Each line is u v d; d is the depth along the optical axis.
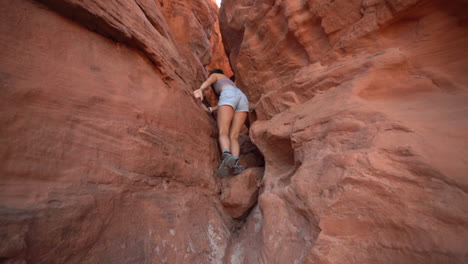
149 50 2.73
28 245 1.30
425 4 2.12
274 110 3.57
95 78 2.04
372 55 2.43
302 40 3.24
